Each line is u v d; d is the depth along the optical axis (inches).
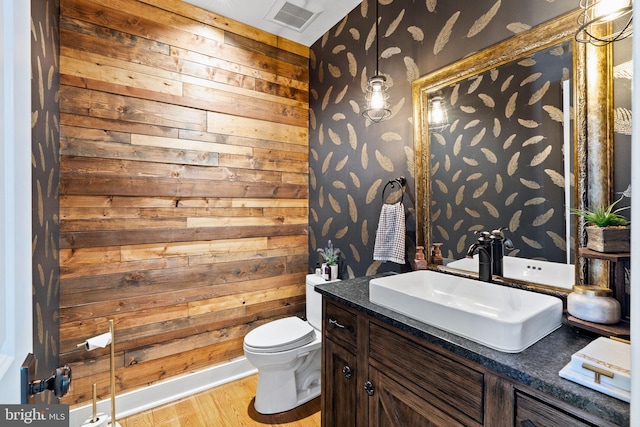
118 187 72.4
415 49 68.4
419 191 67.1
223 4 82.4
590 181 42.3
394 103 73.7
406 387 42.4
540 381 28.5
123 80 73.0
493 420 32.7
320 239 98.3
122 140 72.8
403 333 43.1
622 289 38.6
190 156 81.7
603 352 29.9
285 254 99.0
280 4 82.4
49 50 54.9
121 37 72.8
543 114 47.7
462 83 59.2
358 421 50.9
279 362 71.5
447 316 39.2
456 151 60.4
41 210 47.4
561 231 45.9
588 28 42.0
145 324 75.9
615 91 40.4
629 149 39.5
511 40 51.3
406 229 70.4
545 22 47.1
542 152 47.9
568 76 44.7
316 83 100.2
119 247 72.7
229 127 87.9
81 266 68.3
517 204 51.1
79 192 68.0
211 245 85.1
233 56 88.7
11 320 22.3
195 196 82.6
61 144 66.0
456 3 60.1
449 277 56.9
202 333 83.7
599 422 25.4
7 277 22.0
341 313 55.6
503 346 33.8
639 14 17.3
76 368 67.6
